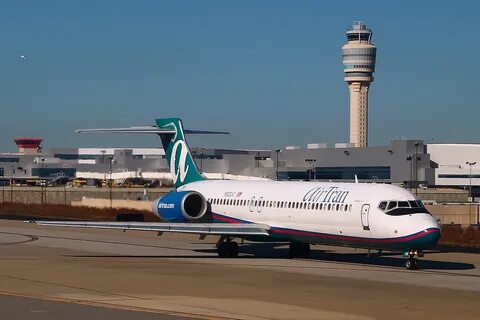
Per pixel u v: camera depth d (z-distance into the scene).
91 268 48.38
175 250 61.56
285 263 51.44
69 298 35.62
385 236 46.06
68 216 107.56
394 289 39.12
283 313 31.91
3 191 159.62
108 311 31.80
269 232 54.12
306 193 52.31
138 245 66.00
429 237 44.41
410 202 46.47
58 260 53.34
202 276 44.31
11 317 30.17
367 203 47.25
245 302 34.75
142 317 30.30
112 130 64.94
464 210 107.56
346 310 32.81
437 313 32.25
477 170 194.62
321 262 52.09
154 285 40.38
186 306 33.47
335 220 49.00
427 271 46.84
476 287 39.97
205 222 60.12
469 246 64.25
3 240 70.31
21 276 44.16
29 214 111.50
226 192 59.00
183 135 65.88
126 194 158.75
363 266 49.56
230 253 55.69
